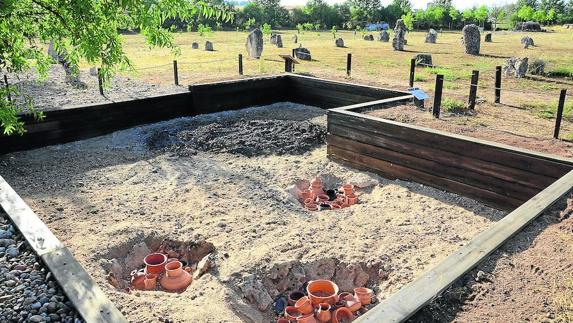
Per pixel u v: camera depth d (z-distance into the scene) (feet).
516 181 17.15
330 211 18.15
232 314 11.98
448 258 9.74
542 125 22.57
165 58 56.59
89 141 26.53
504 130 21.13
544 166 16.28
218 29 128.06
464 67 48.42
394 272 13.97
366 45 80.64
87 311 8.89
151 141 26.04
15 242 11.65
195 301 12.39
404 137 20.26
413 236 15.96
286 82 36.50
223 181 20.88
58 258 10.58
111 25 10.52
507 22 199.31
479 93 32.01
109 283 13.25
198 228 16.42
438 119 22.41
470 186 18.53
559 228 11.20
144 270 14.40
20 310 9.20
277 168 22.65
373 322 7.73
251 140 25.98
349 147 22.63
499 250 10.28
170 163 23.25
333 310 12.59
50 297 9.55
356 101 31.94
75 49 11.00
